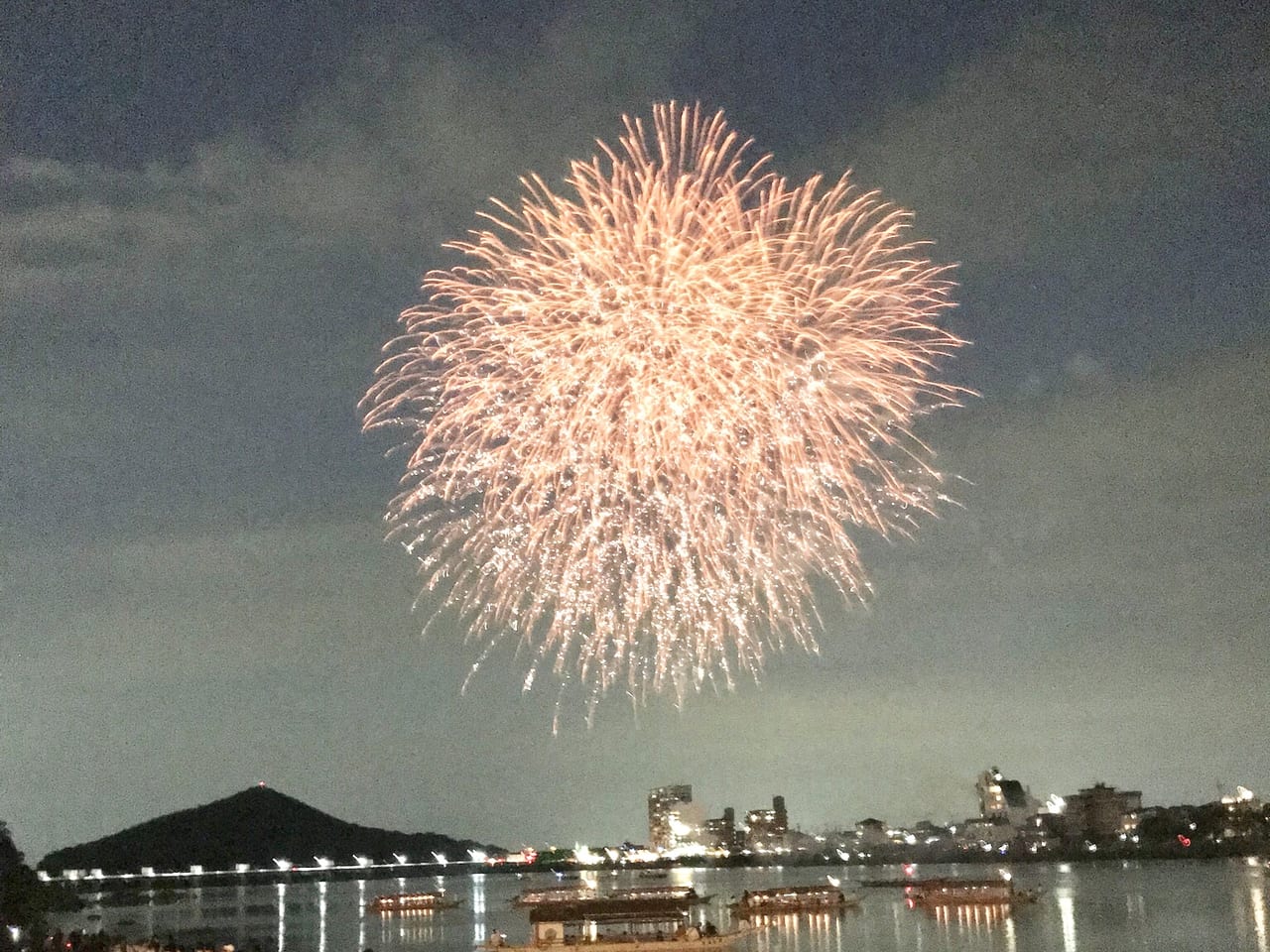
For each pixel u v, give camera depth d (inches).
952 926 6692.9
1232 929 5856.3
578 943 4837.6
